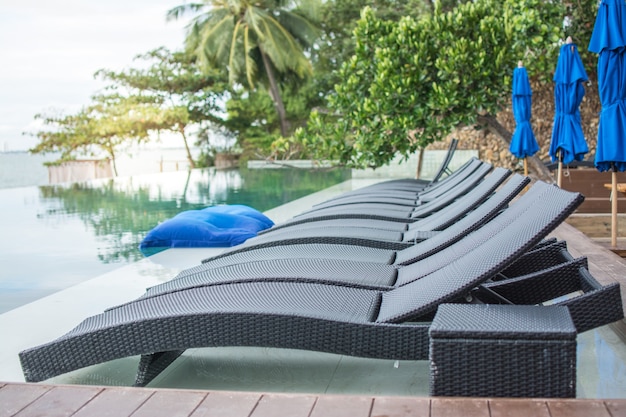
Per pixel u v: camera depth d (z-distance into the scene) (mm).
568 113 6168
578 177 7016
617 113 4859
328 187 13539
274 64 29766
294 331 2244
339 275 2883
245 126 31344
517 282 2609
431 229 3865
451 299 2195
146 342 2312
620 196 6734
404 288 2551
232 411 1712
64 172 27328
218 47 28859
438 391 1754
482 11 9344
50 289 4602
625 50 4824
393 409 1657
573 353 1684
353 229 4316
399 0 27109
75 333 2381
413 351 2184
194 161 30734
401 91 9117
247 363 2723
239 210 7176
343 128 10094
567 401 1652
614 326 2926
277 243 3938
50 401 1830
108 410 1754
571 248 4418
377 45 9797
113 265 5410
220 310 2295
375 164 9922
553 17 9859
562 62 6062
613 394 2236
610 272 3537
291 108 30812
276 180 16656
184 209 10062
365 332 2205
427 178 15664
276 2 29047
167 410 1737
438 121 9375
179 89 31016
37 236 7191
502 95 9305
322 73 30281
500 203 3104
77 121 30703
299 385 2463
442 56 9078
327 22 29750
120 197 12305
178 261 5453
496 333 1711
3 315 3779
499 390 1728
